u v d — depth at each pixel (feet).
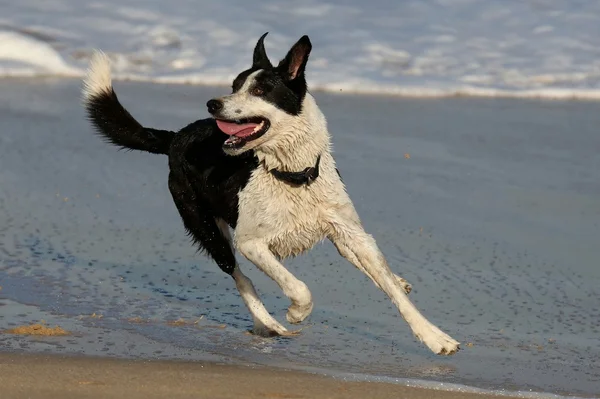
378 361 23.36
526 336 25.67
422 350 24.44
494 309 27.73
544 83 56.34
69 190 37.50
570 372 22.79
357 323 26.66
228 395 19.40
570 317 27.25
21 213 34.88
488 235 33.88
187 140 27.48
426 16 63.36
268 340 25.03
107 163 40.65
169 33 59.72
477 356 23.91
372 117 48.67
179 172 27.53
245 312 27.86
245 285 26.71
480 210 36.29
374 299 28.68
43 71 54.70
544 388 21.42
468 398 20.10
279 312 28.04
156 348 23.40
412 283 29.63
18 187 37.32
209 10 62.49
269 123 23.88
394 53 58.85
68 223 34.37
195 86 54.24
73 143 42.52
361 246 24.68
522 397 20.42
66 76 54.54
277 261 24.84
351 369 22.48
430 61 58.23
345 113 49.21
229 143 23.86
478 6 64.64
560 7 64.54
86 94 29.25
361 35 60.64
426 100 53.01
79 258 31.32
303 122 24.13
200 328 25.90
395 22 62.49
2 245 31.86
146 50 58.08
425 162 41.57
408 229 34.24
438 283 29.68
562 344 25.07
